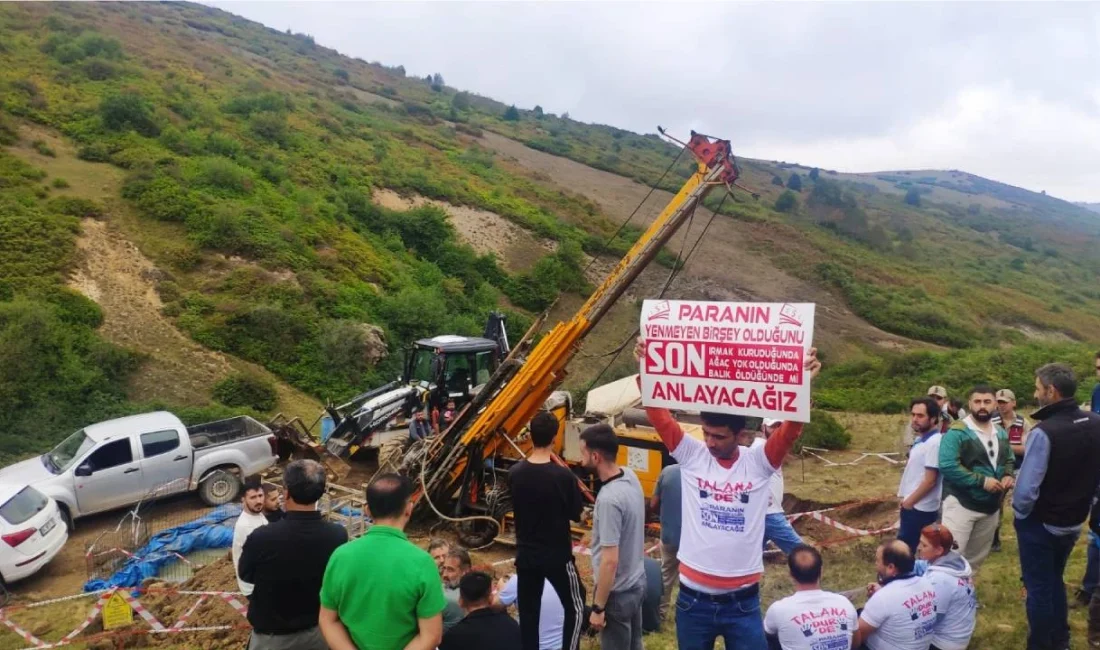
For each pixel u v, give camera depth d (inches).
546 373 395.2
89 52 2172.7
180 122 1798.7
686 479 160.2
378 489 145.2
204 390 890.7
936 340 2003.0
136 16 3774.6
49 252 1028.5
